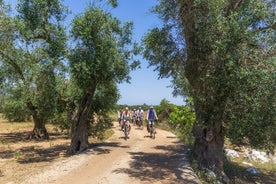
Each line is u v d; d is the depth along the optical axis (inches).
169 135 941.8
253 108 387.5
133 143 741.9
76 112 664.4
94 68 604.4
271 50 390.9
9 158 609.0
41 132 970.1
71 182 401.1
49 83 708.0
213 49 425.4
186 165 486.6
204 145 490.3
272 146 433.7
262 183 516.4
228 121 430.9
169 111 1279.5
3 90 969.5
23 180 420.8
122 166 482.3
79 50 617.6
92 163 507.8
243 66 389.7
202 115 460.4
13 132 1181.7
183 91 682.2
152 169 464.1
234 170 579.2
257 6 390.6
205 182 426.9
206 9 436.8
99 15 617.9
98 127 738.8
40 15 675.4
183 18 469.4
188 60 482.3
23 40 812.0
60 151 690.8
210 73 429.7
